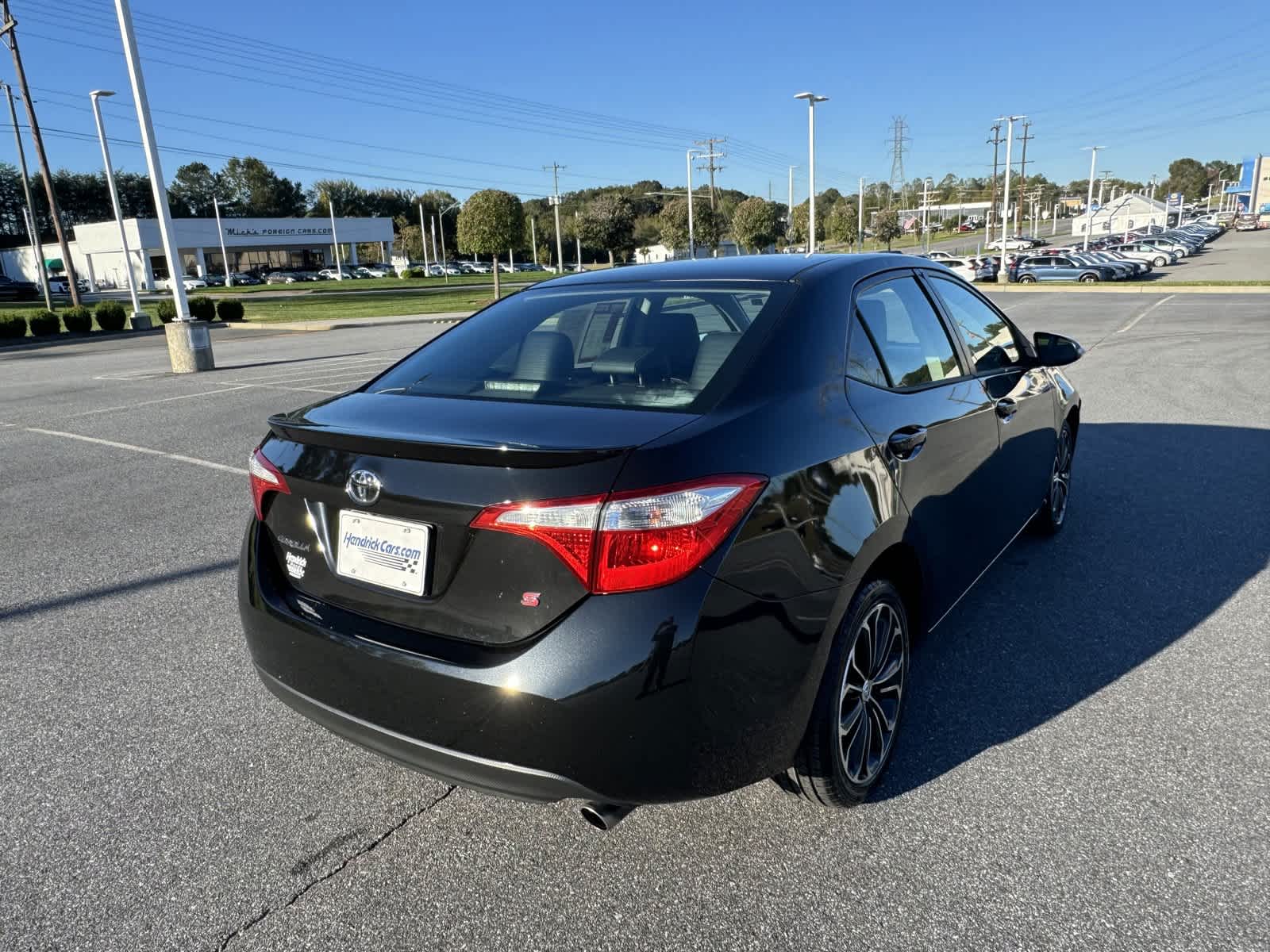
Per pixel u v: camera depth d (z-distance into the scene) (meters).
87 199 118.00
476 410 2.13
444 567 1.88
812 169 36.69
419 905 2.04
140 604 3.88
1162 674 3.01
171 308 29.33
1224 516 4.65
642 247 109.56
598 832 2.29
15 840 2.30
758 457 1.91
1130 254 46.31
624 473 1.74
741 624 1.82
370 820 2.37
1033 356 3.74
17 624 3.67
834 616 2.02
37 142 31.45
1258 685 2.92
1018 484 3.41
